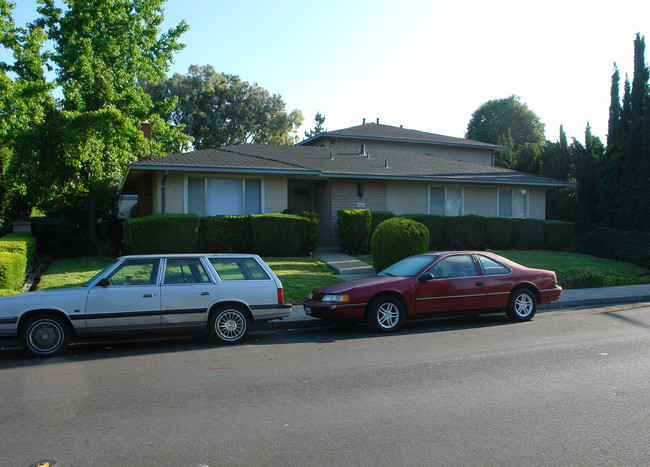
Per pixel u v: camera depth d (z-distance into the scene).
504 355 7.41
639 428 4.55
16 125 18.08
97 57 21.05
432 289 9.73
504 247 20.94
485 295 10.09
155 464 3.91
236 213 18.47
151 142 22.47
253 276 8.97
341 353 7.74
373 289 9.43
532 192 24.06
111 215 23.98
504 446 4.18
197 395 5.66
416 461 3.92
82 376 6.56
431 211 22.09
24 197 21.95
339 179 20.47
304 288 13.16
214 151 20.50
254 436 4.45
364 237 18.38
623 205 21.39
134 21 22.28
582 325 9.85
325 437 4.41
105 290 8.06
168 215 15.77
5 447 4.25
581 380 6.06
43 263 17.52
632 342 8.21
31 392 5.84
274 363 7.15
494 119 62.81
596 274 16.00
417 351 7.78
